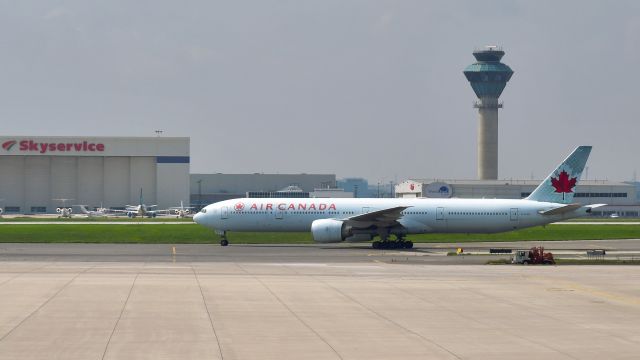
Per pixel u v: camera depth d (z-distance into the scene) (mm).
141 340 42094
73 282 67125
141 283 66875
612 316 51531
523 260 92188
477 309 54156
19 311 51344
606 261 94812
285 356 38438
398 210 114562
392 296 60344
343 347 40688
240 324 47281
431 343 41875
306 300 57625
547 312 53031
